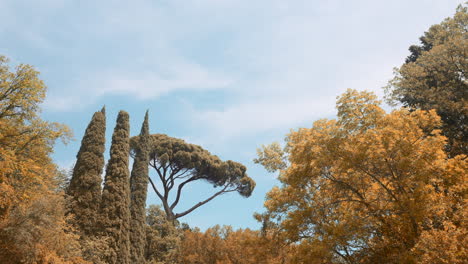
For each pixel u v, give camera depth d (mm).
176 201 47031
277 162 18750
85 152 29172
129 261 28281
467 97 20891
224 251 32875
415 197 11016
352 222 11891
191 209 47344
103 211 28016
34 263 16688
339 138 12562
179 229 43125
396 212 11961
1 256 16281
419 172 11328
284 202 15516
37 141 22531
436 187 13781
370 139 11805
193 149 47156
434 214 11609
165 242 37625
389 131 11602
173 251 36531
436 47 22422
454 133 20859
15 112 21984
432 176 11570
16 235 16141
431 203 10961
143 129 37750
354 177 12766
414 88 22969
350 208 13500
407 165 11352
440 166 11516
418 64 24672
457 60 22047
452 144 20266
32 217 17266
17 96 21141
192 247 34844
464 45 21359
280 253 17484
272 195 16672
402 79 23469
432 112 12461
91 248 24422
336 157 12555
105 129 31281
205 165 46719
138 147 36688
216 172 47031
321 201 14602
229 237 33531
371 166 12352
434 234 9844
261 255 16531
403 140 11500
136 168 35531
